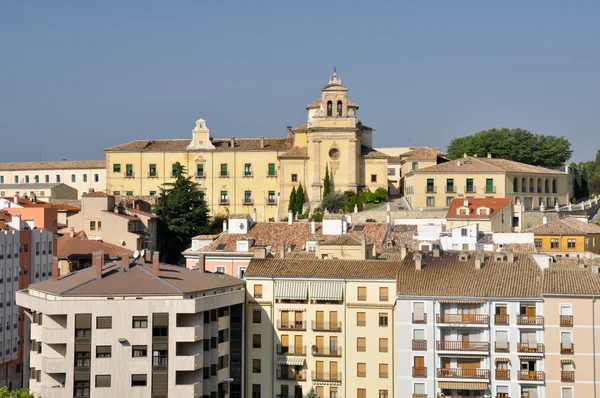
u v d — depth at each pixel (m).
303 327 188.88
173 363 173.38
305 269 192.00
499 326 179.88
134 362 172.88
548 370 177.62
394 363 184.50
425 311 181.75
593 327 176.75
